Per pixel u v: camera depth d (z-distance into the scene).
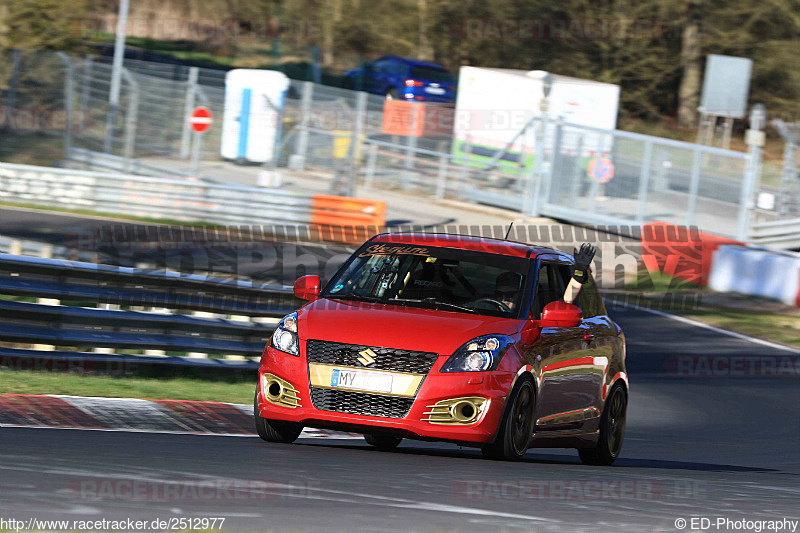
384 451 26.44
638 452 34.44
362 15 151.38
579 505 16.81
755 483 24.53
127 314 38.03
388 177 100.94
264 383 24.97
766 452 36.62
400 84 124.62
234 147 98.25
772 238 87.50
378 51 155.50
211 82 106.44
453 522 13.84
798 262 76.56
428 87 125.06
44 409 28.25
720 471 28.83
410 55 152.88
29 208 79.88
